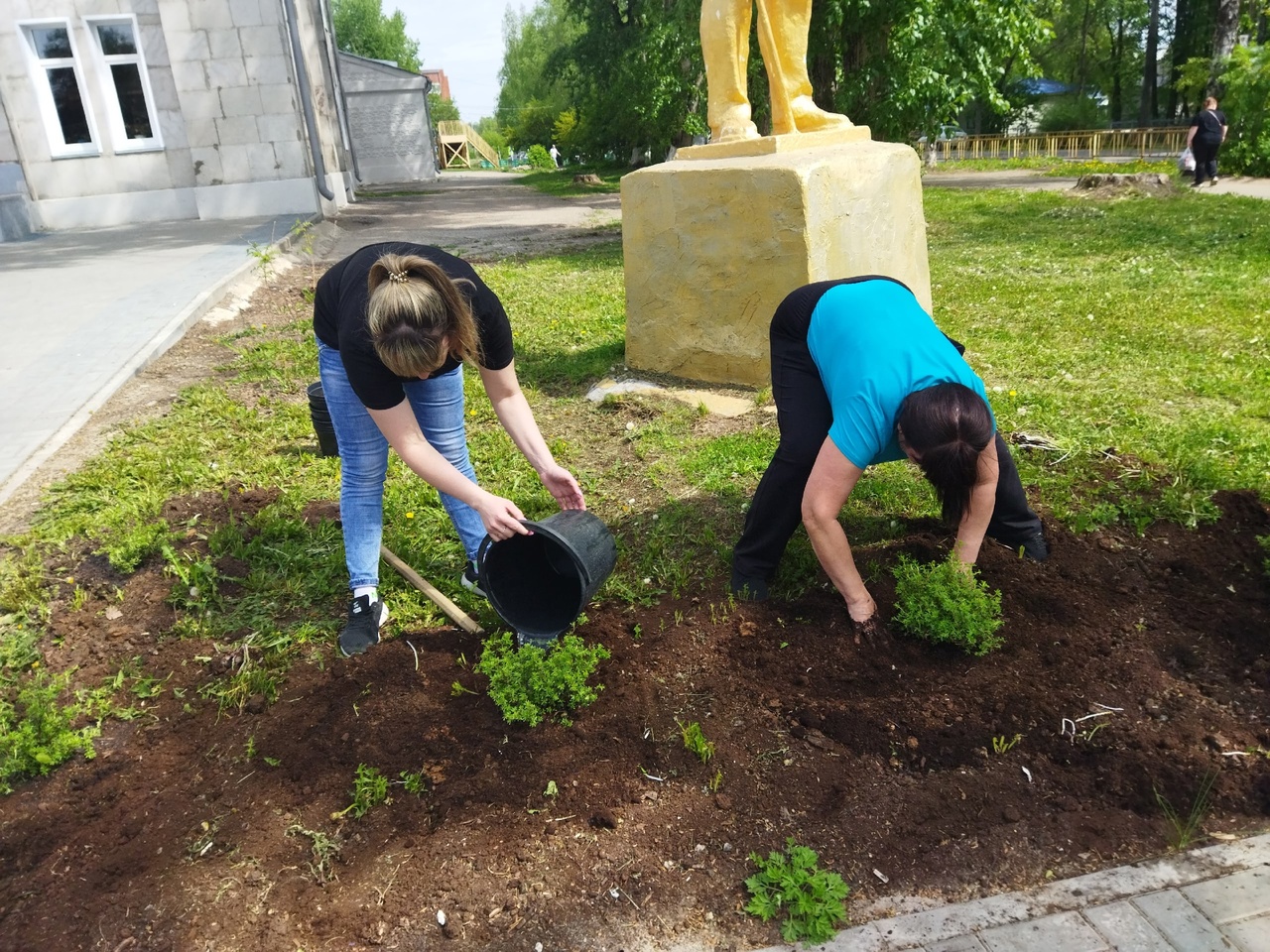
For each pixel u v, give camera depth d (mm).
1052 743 2676
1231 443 4422
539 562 3283
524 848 2414
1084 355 5996
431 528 4059
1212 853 2295
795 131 5801
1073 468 4254
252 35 15469
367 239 14531
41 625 3447
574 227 15430
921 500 4000
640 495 4336
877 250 5746
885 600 3260
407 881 2340
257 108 15883
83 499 4398
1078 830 2391
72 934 2234
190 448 5043
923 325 2756
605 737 2777
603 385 5914
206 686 3119
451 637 3277
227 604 3561
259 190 16297
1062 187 19125
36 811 2641
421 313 2371
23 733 2771
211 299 8805
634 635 3262
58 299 8977
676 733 2795
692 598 3445
